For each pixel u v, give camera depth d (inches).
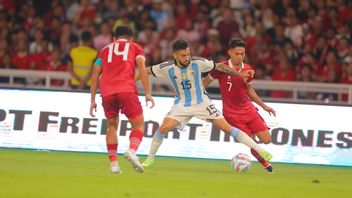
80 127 1640.0
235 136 1295.5
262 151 1286.9
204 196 950.4
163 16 2400.3
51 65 2230.6
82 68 1967.3
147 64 2155.5
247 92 1332.4
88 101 1646.2
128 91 1162.6
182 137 1615.4
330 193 1050.7
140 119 1177.4
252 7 2404.0
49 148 1638.8
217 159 1606.8
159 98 1635.1
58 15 2412.6
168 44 2258.9
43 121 1648.6
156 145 1317.7
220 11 2310.5
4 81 2209.6
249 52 2218.3
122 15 2357.3
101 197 900.6
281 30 2226.9
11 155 1487.5
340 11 2284.7
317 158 1619.1
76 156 1531.7
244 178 1221.7
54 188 961.5
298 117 1627.7
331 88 1886.1
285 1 2330.2
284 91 2081.7
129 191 962.7
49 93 1657.2
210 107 1284.4
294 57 2182.6
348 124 1626.5
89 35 1988.2
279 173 1363.2
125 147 1612.9
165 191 980.6
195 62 1261.1
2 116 1654.8
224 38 2224.4
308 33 2247.8
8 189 935.7
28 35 2348.7
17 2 2492.6
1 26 2380.7
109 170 1247.5
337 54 2159.2
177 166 1405.0
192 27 2295.8
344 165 1616.6
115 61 1174.3
